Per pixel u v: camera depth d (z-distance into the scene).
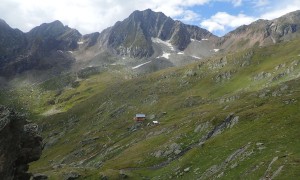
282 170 52.28
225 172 68.88
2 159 53.75
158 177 95.06
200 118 135.50
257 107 114.50
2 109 56.41
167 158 114.62
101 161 164.88
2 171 53.69
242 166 66.62
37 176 106.12
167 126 167.12
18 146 60.22
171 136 134.88
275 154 62.72
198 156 90.81
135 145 151.25
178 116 197.88
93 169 122.75
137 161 120.50
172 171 91.94
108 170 109.62
